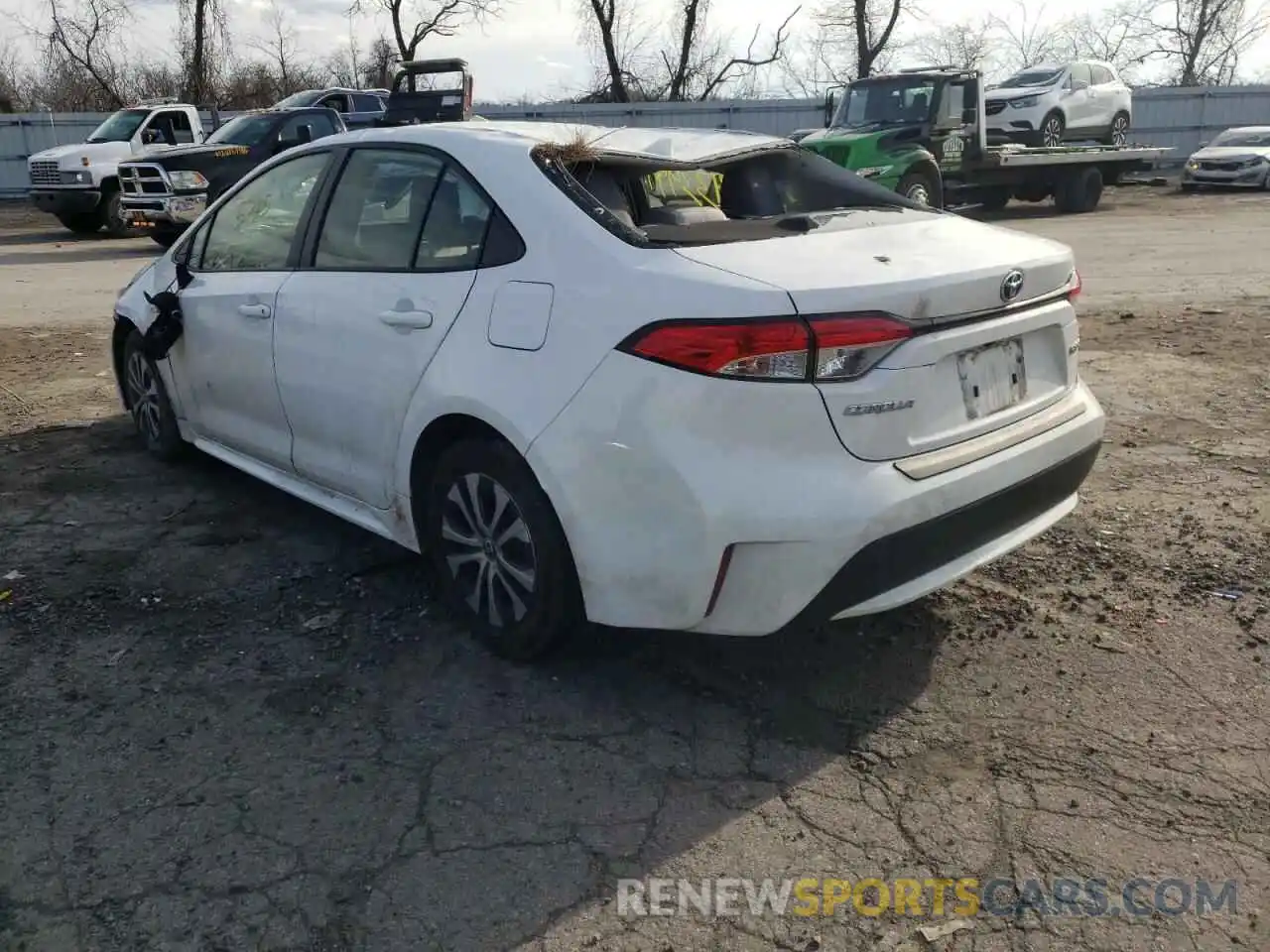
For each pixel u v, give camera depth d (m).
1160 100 32.12
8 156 26.48
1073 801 2.74
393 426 3.55
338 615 3.78
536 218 3.21
